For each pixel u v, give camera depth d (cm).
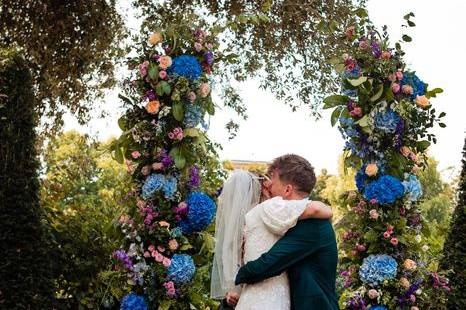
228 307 301
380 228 405
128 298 357
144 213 369
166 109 369
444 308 431
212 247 372
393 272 395
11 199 436
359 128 414
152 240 370
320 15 852
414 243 411
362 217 415
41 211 455
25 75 450
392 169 411
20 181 440
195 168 380
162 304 361
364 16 426
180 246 370
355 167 419
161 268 365
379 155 410
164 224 362
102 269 496
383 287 402
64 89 912
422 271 417
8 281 433
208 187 400
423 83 419
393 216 405
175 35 381
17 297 433
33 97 457
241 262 302
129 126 381
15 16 860
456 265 524
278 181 285
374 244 407
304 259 267
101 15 886
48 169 779
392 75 407
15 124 441
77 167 732
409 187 409
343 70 428
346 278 414
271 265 261
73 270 497
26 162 446
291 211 268
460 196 546
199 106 377
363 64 414
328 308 258
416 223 416
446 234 543
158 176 368
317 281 265
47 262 450
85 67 900
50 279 450
